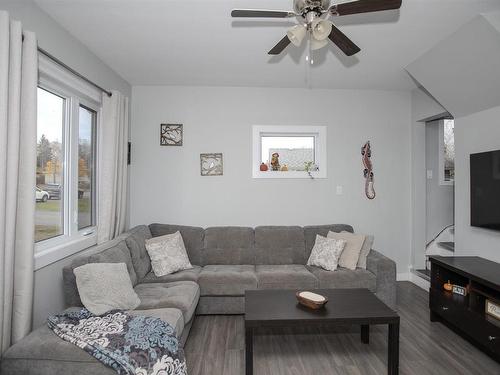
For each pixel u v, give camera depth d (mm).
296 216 3996
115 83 3449
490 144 2861
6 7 1872
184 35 2600
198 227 3715
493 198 2746
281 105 3971
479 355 2354
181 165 3924
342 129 4031
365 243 3312
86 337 1704
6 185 1732
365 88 3988
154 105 3904
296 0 1585
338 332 2695
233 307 3000
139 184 3906
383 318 2027
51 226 2502
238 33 2559
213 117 3930
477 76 2676
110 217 3053
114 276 2213
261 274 3055
